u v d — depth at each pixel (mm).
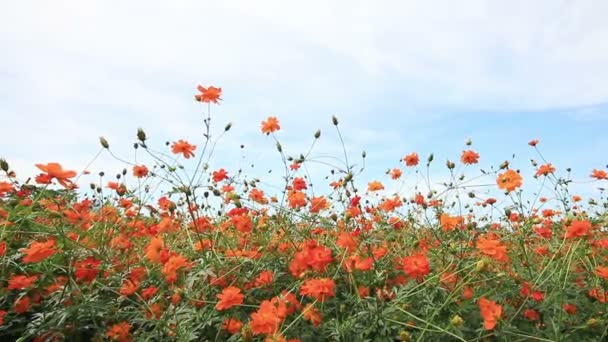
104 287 753
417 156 1225
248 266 885
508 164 1155
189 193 867
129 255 924
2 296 736
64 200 962
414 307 725
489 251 689
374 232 1034
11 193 916
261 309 591
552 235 1035
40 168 710
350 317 688
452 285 784
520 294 780
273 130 1123
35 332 678
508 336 653
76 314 698
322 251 696
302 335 667
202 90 952
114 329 689
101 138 941
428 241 1104
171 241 1086
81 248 852
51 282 784
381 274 818
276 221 1104
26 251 726
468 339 661
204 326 683
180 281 780
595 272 732
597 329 695
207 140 958
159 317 723
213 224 1116
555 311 709
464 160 1118
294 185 1072
